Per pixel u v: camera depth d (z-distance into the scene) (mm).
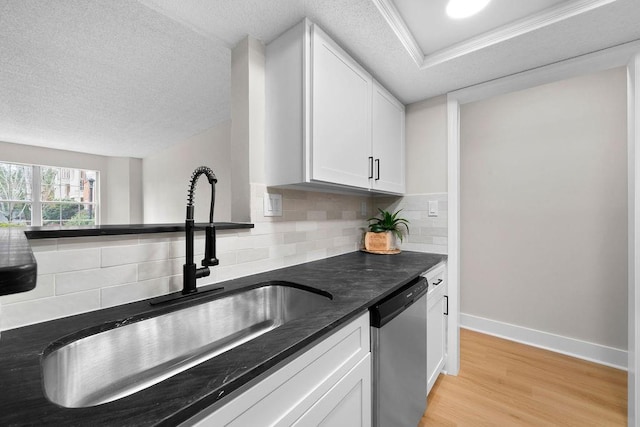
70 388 667
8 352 587
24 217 4660
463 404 1565
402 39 1353
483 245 2453
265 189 1354
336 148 1301
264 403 567
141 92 2480
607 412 1491
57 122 3342
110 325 753
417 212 2029
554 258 2133
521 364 1952
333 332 771
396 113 1922
